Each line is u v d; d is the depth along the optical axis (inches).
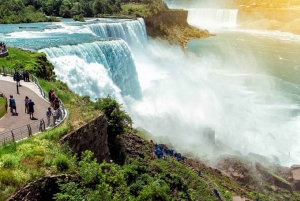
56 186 669.3
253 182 1400.1
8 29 2445.9
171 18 4286.4
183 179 1118.4
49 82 1280.8
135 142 1258.0
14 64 1362.0
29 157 705.6
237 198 1198.9
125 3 4402.1
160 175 1063.6
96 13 3585.1
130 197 831.7
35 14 3046.3
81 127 871.7
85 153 824.9
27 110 961.5
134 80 2185.0
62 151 765.9
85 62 1775.3
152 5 3993.6
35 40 2036.2
